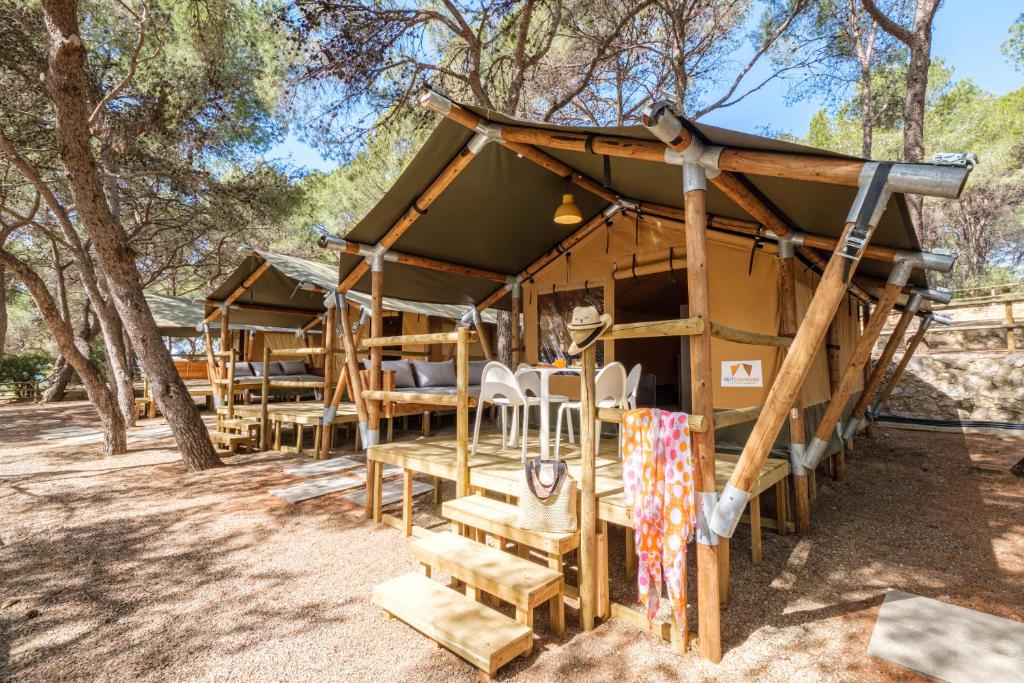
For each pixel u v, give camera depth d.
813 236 4.00
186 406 5.70
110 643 2.35
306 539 3.63
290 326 12.20
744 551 3.40
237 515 4.14
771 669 2.12
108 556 3.34
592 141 2.88
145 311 5.58
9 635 2.43
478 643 2.10
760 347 4.38
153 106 8.28
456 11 6.58
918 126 8.18
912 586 2.85
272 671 2.14
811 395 4.52
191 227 11.42
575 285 5.76
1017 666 2.06
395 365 7.79
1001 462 5.79
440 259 5.38
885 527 3.81
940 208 18.47
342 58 6.54
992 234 20.34
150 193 10.14
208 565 3.20
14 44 6.71
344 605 2.70
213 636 2.41
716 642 2.18
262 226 12.09
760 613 2.59
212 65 8.12
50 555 3.36
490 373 3.69
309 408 7.88
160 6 7.28
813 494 4.51
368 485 4.18
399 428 8.52
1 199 7.64
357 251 4.48
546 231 5.38
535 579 2.36
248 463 6.08
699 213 2.39
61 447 7.23
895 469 5.60
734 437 4.44
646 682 2.05
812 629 2.42
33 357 18.47
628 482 2.48
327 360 6.63
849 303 6.42
